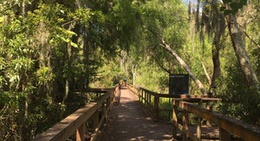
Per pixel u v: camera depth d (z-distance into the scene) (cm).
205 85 2492
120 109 1611
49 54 640
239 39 898
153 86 3209
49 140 260
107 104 971
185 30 2098
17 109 650
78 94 968
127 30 976
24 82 611
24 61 543
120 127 1046
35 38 581
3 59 526
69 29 724
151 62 2570
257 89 790
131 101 2170
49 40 601
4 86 580
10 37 561
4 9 572
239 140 682
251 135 308
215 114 450
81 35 930
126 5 866
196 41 2347
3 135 615
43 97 729
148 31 1850
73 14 714
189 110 650
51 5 616
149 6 1434
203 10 1386
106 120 895
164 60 2566
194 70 2528
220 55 1916
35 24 583
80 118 411
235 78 940
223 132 411
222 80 1200
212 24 1303
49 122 752
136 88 2278
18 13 646
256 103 767
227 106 904
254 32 1530
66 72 773
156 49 2283
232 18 897
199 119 620
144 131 973
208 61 2545
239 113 852
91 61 1005
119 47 1139
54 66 733
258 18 1394
